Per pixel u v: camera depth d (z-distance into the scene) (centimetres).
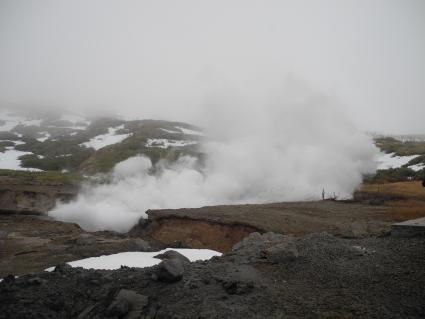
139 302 952
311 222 2820
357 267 1116
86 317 920
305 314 829
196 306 919
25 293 1025
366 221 2738
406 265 1075
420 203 3678
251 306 891
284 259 1241
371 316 797
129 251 2364
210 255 2023
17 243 2709
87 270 1263
